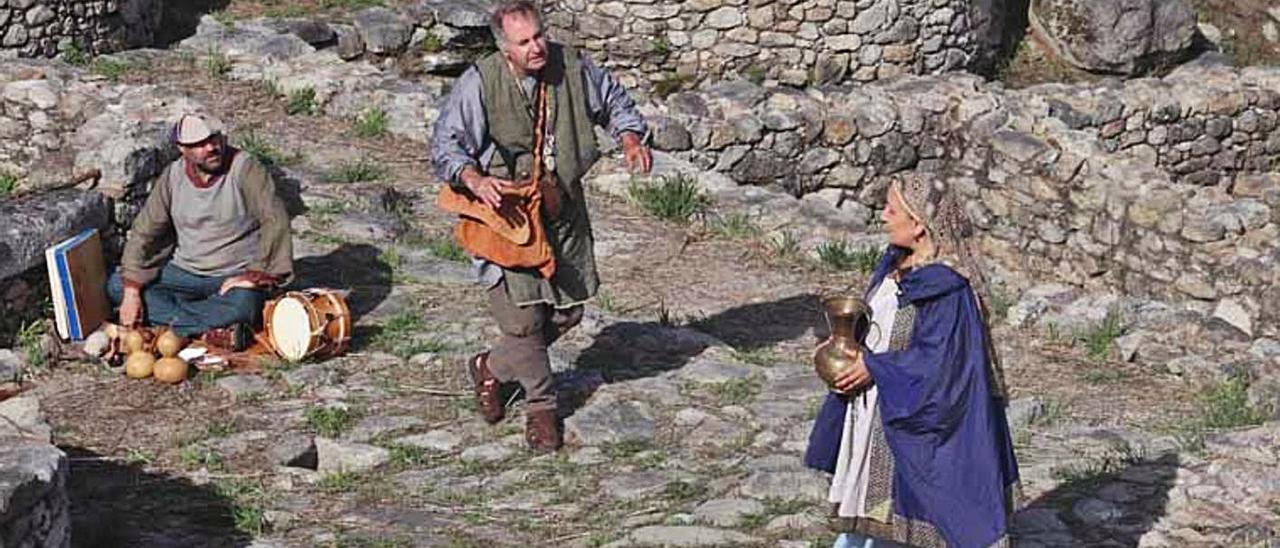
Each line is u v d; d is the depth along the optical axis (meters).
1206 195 16.91
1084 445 10.64
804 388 11.42
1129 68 24.80
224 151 11.75
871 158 19.62
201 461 10.04
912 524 7.48
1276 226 16.39
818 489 9.62
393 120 17.91
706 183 16.75
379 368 11.55
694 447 10.41
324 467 10.22
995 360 7.55
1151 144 21.41
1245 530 9.09
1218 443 10.43
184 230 11.73
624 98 9.99
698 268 14.58
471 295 13.19
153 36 21.72
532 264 9.79
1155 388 12.59
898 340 7.45
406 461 10.15
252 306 11.59
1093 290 17.36
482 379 10.44
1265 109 21.95
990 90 20.58
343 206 15.09
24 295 11.98
